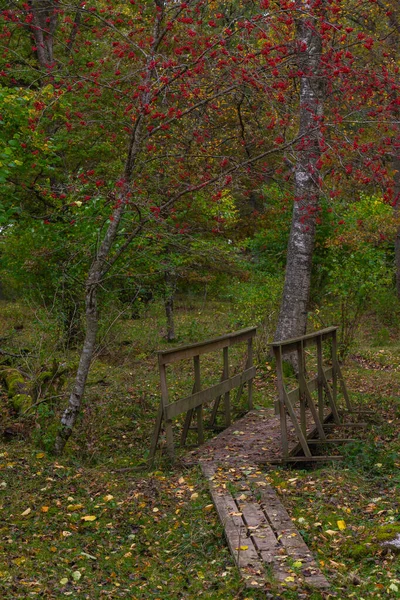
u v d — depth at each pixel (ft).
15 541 20.77
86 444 31.50
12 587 17.63
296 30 33.83
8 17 29.01
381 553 19.20
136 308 47.14
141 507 23.57
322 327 53.88
